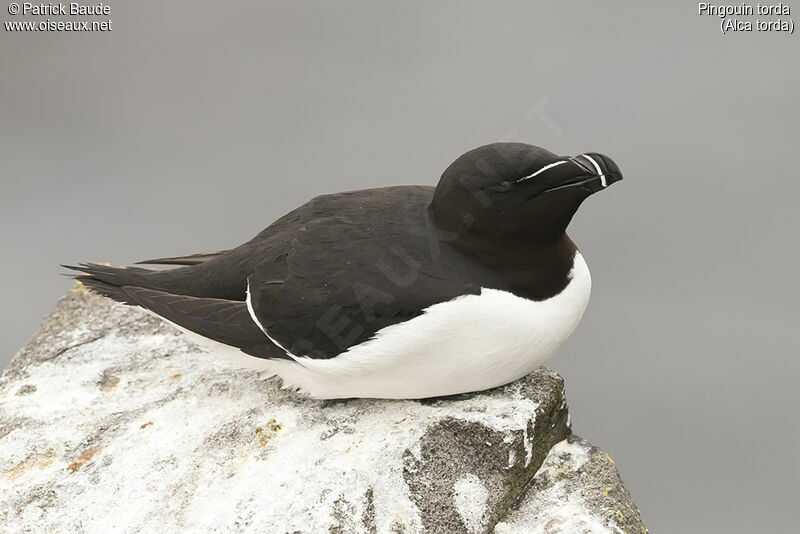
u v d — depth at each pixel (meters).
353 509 7.94
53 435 8.95
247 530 7.83
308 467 8.20
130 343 10.09
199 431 8.73
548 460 8.88
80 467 8.60
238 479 8.23
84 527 8.12
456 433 8.41
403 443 8.29
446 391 8.38
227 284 8.59
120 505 8.24
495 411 8.48
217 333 8.28
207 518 7.99
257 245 8.58
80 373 9.71
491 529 8.26
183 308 8.42
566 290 8.20
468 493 8.27
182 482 8.32
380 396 8.46
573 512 8.39
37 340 10.31
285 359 8.32
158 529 8.02
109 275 8.96
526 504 8.55
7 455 8.80
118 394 9.40
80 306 10.72
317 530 7.80
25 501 8.36
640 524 8.55
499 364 8.16
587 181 7.59
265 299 8.10
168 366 9.68
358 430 8.48
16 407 9.34
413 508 8.09
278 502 7.97
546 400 8.66
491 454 8.38
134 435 8.80
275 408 8.81
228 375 9.36
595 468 8.78
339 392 8.46
